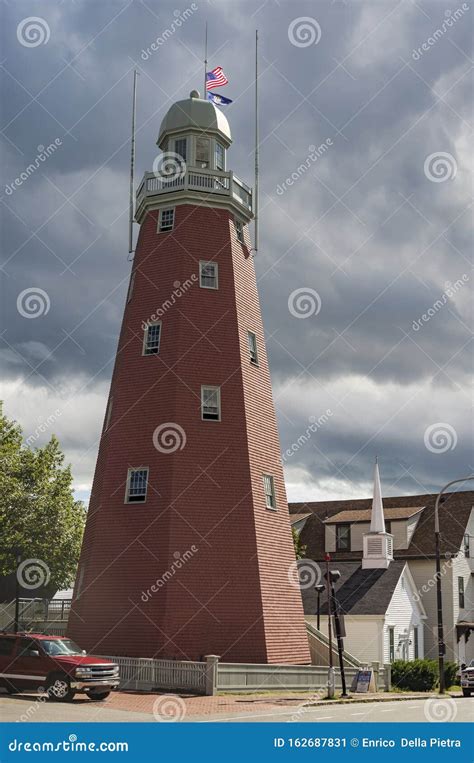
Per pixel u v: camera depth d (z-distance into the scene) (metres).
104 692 28.52
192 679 33.19
